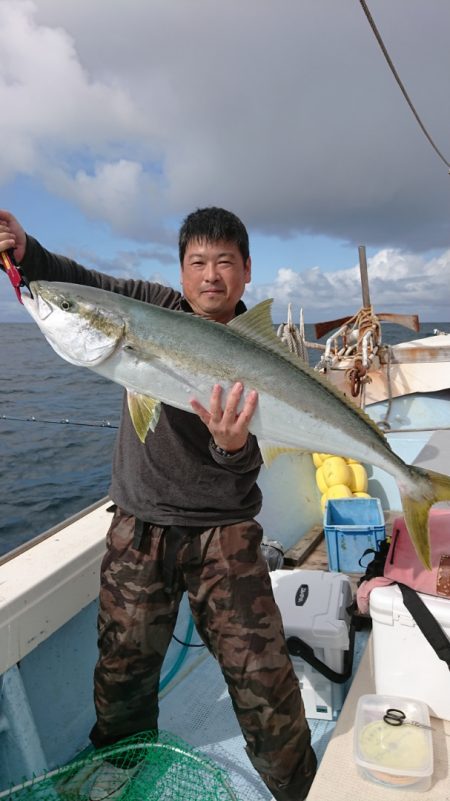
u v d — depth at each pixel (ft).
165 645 4.04
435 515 4.36
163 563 3.89
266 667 3.61
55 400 32.89
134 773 3.73
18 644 3.84
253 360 3.75
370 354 9.84
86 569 4.56
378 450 3.88
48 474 19.27
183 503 3.88
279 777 3.65
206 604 3.86
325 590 5.22
